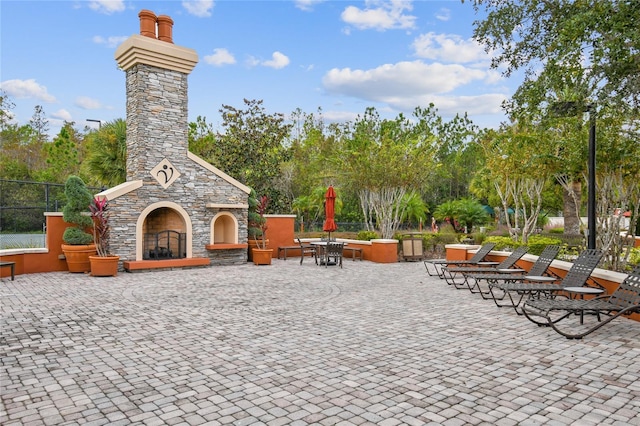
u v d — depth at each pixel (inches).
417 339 252.8
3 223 785.6
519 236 768.9
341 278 512.1
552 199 1087.6
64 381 185.5
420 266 639.1
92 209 506.3
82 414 153.4
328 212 690.8
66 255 522.0
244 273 548.1
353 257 716.0
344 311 331.0
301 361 212.4
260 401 164.7
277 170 921.5
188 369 200.7
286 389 176.6
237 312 325.1
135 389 176.6
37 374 193.8
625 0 270.7
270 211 901.8
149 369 200.7
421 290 430.6
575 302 273.3
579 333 266.5
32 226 806.5
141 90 551.2
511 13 335.9
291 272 563.2
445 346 238.4
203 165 606.5
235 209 642.8
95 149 788.6
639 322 292.5
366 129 1135.6
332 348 234.5
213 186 617.0
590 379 187.8
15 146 1656.0
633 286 269.1
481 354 223.6
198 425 145.2
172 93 577.6
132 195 542.6
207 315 314.3
